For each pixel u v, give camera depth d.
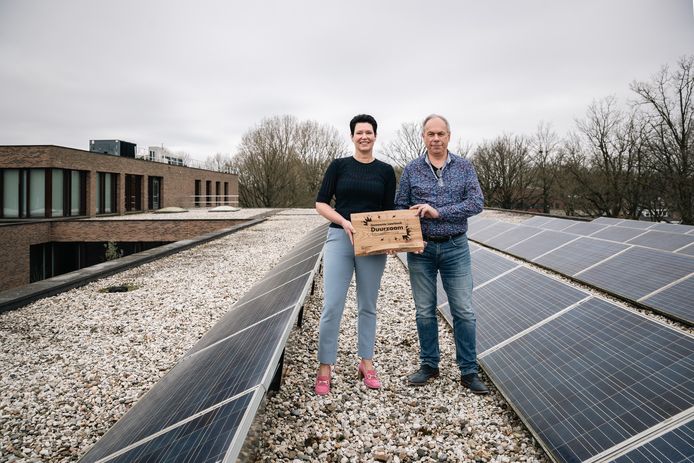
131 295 6.94
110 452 1.98
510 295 4.40
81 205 24.59
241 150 52.41
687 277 4.86
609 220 12.59
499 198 48.59
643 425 2.09
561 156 39.03
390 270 8.37
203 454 1.48
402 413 3.02
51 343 4.79
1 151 21.83
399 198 3.44
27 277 18.25
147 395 2.79
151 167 31.84
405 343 4.38
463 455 2.55
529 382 2.93
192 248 12.34
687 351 2.40
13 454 2.79
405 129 46.72
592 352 2.84
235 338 2.91
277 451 2.57
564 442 2.31
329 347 3.24
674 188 26.84
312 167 55.59
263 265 9.52
